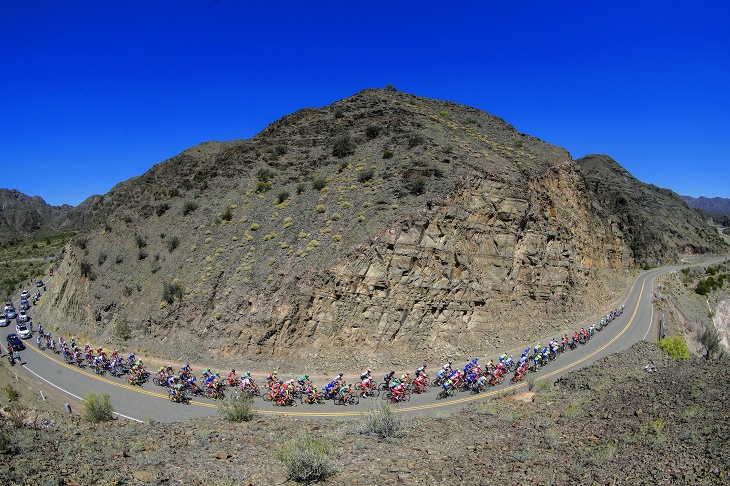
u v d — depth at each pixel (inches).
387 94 2484.0
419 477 433.1
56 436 526.3
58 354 1475.1
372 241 1300.4
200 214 1774.1
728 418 466.6
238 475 446.6
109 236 1942.7
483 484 398.6
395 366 1181.1
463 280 1363.2
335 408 913.5
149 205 1989.4
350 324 1234.6
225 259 1498.5
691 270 3467.0
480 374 1024.2
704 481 337.4
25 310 2278.5
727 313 2854.3
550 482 384.2
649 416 530.6
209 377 1029.8
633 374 841.5
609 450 430.9
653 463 387.9
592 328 1589.6
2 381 1122.7
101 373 1235.9
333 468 470.3
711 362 800.9
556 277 1643.7
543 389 851.4
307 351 1200.2
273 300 1261.1
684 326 2137.1
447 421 684.7
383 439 590.9
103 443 526.6
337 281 1254.3
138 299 1523.1
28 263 3919.8
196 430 656.4
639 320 1835.6
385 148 1761.8
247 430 663.1
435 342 1273.4
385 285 1269.7
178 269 1552.7
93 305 1632.6
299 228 1493.6
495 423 629.9
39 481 371.9
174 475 440.8
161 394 1047.6
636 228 3735.2
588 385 797.2
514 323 1433.3
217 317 1305.4
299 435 593.0
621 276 2760.8
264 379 1104.2
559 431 542.0
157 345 1353.3
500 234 1488.7
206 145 2576.3
